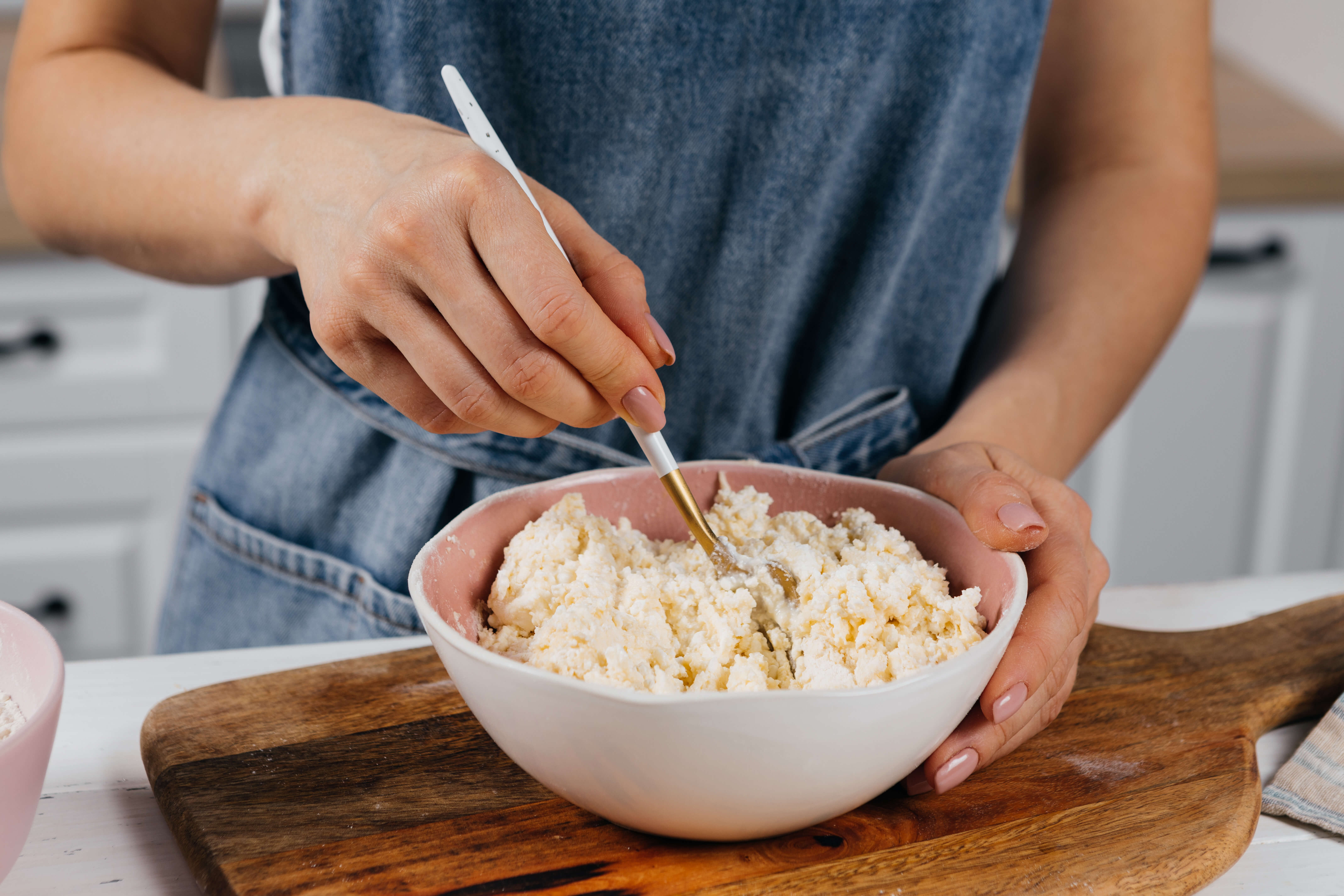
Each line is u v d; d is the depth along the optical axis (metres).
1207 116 0.92
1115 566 1.74
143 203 0.67
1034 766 0.55
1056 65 0.93
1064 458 0.79
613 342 0.47
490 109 0.76
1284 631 0.69
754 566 0.54
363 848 0.48
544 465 0.78
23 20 0.82
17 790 0.40
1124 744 0.57
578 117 0.76
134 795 0.54
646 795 0.44
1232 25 2.12
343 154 0.53
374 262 0.48
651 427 0.50
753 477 0.63
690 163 0.78
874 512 0.61
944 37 0.78
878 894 0.46
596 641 0.47
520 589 0.54
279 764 0.54
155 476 1.55
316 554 0.84
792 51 0.75
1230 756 0.56
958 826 0.50
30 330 1.44
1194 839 0.49
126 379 1.49
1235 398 1.67
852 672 0.50
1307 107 1.82
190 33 0.86
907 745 0.44
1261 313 1.63
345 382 0.80
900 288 0.88
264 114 0.61
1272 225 1.58
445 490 0.79
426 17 0.72
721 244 0.81
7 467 1.49
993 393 0.78
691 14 0.73
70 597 1.57
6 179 0.82
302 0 0.75
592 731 0.41
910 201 0.82
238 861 0.47
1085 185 0.92
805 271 0.84
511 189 0.47
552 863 0.47
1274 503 1.73
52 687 0.43
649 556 0.57
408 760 0.55
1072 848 0.49
